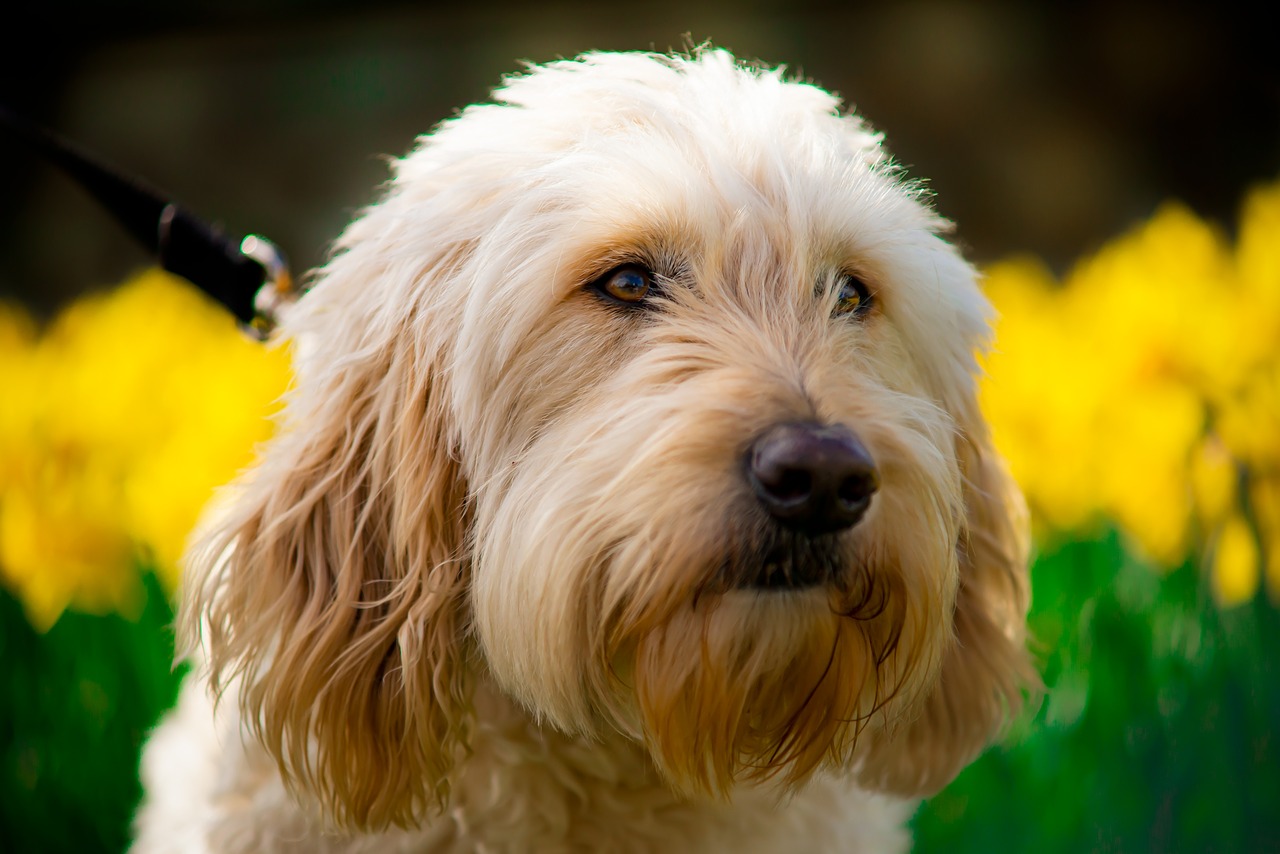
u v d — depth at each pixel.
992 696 1.12
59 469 1.39
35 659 1.28
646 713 0.98
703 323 0.99
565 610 0.97
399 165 1.10
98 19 4.32
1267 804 1.24
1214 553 1.28
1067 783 1.24
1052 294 1.77
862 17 4.16
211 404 1.38
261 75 4.36
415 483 1.03
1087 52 4.05
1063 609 1.30
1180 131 3.95
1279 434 1.29
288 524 1.05
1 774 1.26
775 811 1.06
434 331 1.04
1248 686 1.25
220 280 1.18
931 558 0.98
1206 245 1.53
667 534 0.95
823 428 0.95
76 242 4.20
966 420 1.10
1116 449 1.33
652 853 1.05
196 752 1.11
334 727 1.03
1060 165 3.99
